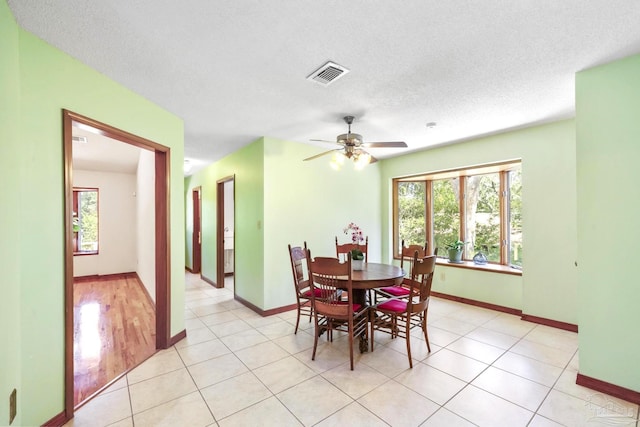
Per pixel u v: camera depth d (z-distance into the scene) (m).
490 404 1.94
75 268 6.13
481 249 4.38
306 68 2.06
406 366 2.45
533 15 1.52
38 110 1.70
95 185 6.37
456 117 3.09
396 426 1.74
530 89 2.42
